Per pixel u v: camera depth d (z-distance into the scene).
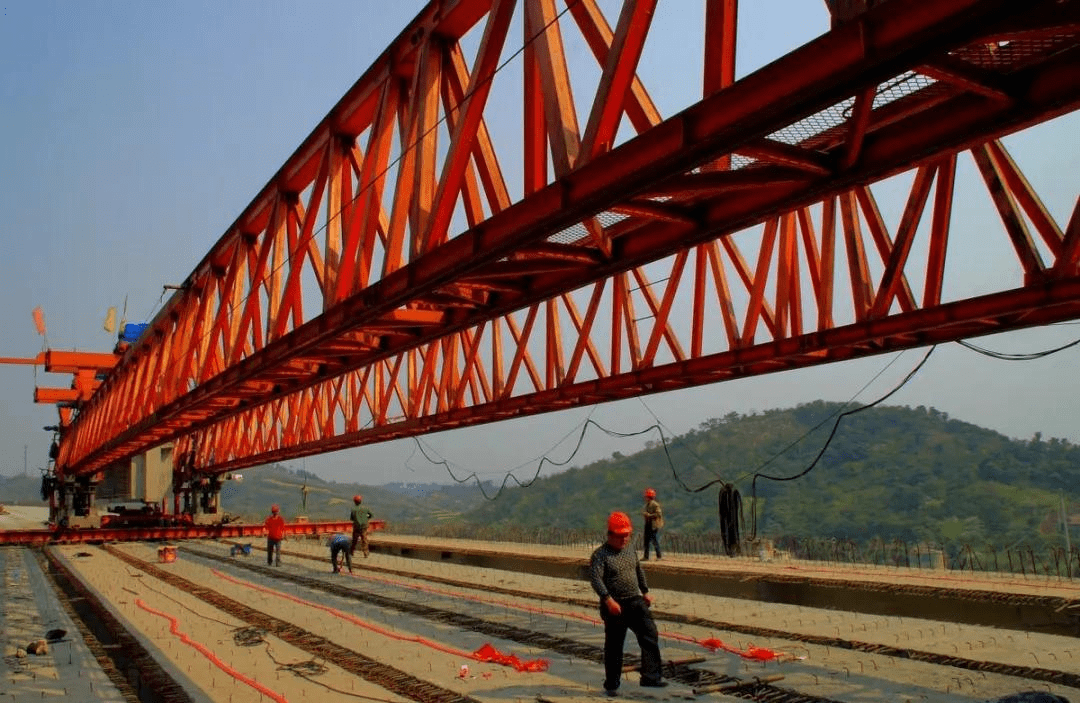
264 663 11.14
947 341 14.41
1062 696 8.43
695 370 17.14
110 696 9.45
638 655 11.05
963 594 14.12
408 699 9.06
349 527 43.72
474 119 9.90
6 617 15.55
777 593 17.28
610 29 8.76
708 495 93.88
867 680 9.28
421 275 10.69
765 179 8.16
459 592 18.69
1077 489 71.44
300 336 14.92
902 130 7.55
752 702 8.54
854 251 14.29
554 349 20.94
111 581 21.59
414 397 26.08
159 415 24.11
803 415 109.12
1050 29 5.15
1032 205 12.09
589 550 26.45
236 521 45.56
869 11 5.48
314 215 14.72
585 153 7.84
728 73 7.08
